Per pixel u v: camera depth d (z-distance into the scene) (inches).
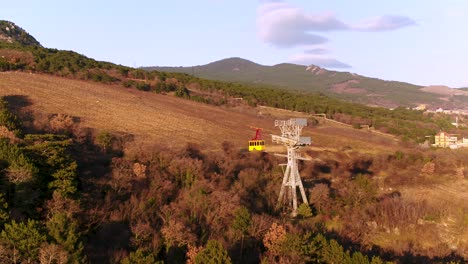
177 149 3587.6
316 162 4114.2
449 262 2618.1
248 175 3287.4
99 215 2257.6
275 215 2938.0
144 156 3171.8
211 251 1825.8
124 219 2353.6
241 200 2770.7
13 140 2687.0
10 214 1855.3
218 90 7352.4
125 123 4397.1
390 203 3284.9
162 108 5364.2
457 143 6176.2
